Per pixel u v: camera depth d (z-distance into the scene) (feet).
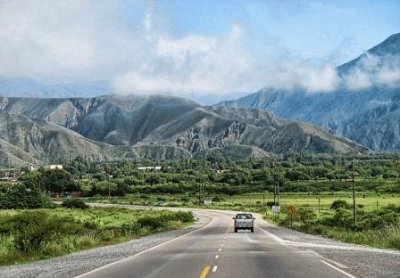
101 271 69.31
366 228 176.14
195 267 73.15
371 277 59.16
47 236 106.42
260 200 561.43
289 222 251.60
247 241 139.44
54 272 68.80
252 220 197.57
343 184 643.45
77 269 72.33
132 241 147.33
